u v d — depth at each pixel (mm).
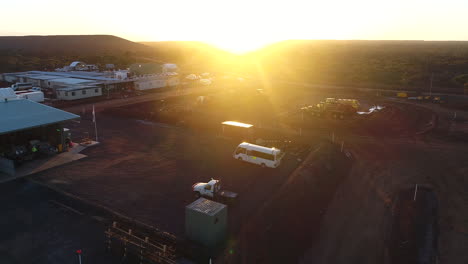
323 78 106438
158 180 26859
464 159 33094
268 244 18016
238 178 27562
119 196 23828
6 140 31016
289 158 32594
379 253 17766
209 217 17125
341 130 44219
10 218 20359
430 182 27391
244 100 67438
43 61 137375
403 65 125000
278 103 65062
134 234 18516
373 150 35938
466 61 131375
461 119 50469
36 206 21984
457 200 24203
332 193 25094
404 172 29609
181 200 23484
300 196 23672
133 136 39562
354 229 20141
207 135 40781
